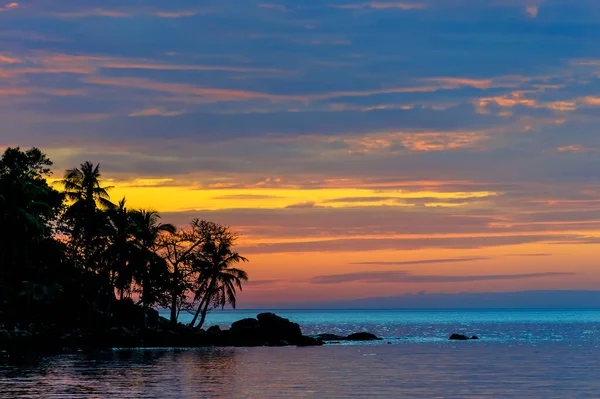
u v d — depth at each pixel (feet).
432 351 335.06
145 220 340.39
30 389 170.19
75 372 206.80
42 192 320.50
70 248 339.36
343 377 207.51
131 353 282.15
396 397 166.61
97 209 341.00
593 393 174.40
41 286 309.83
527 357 294.46
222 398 161.79
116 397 159.94
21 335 288.10
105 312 323.98
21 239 295.69
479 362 267.39
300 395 168.45
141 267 330.75
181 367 228.43
